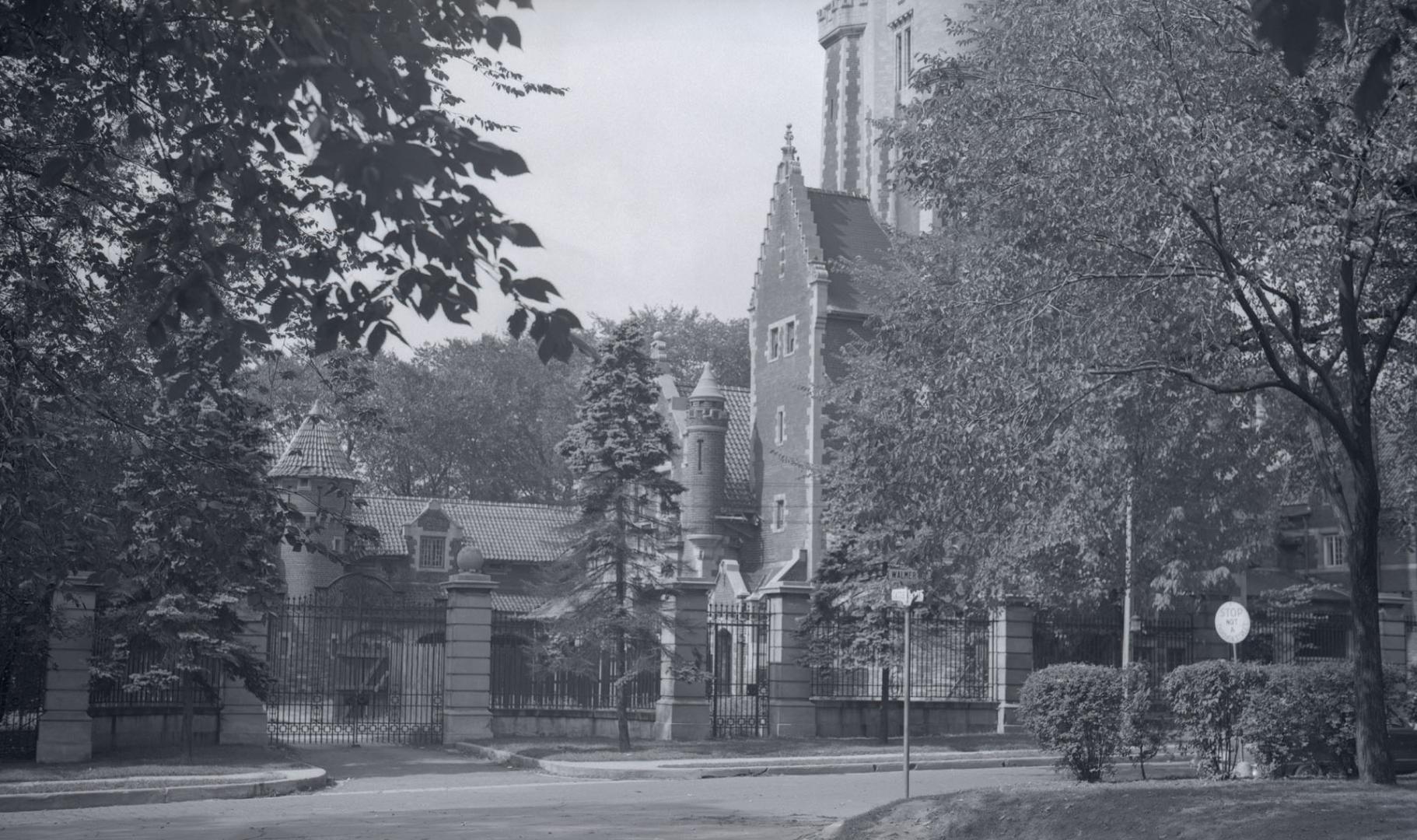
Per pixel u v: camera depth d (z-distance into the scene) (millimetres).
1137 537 28297
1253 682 21000
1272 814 13484
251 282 13250
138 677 28094
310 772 25375
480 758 32250
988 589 31516
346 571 51562
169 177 11117
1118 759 27062
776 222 64125
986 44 21953
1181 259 17000
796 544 59781
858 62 76812
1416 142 16188
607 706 38656
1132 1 17531
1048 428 19359
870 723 36594
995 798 15562
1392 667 25047
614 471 33000
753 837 16562
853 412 36750
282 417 20172
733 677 52344
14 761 26516
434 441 87500
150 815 20375
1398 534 26812
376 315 8469
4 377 13070
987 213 20234
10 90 12469
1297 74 6309
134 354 14844
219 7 9008
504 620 40781
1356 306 18328
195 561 26078
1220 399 20938
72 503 14305
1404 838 12227
